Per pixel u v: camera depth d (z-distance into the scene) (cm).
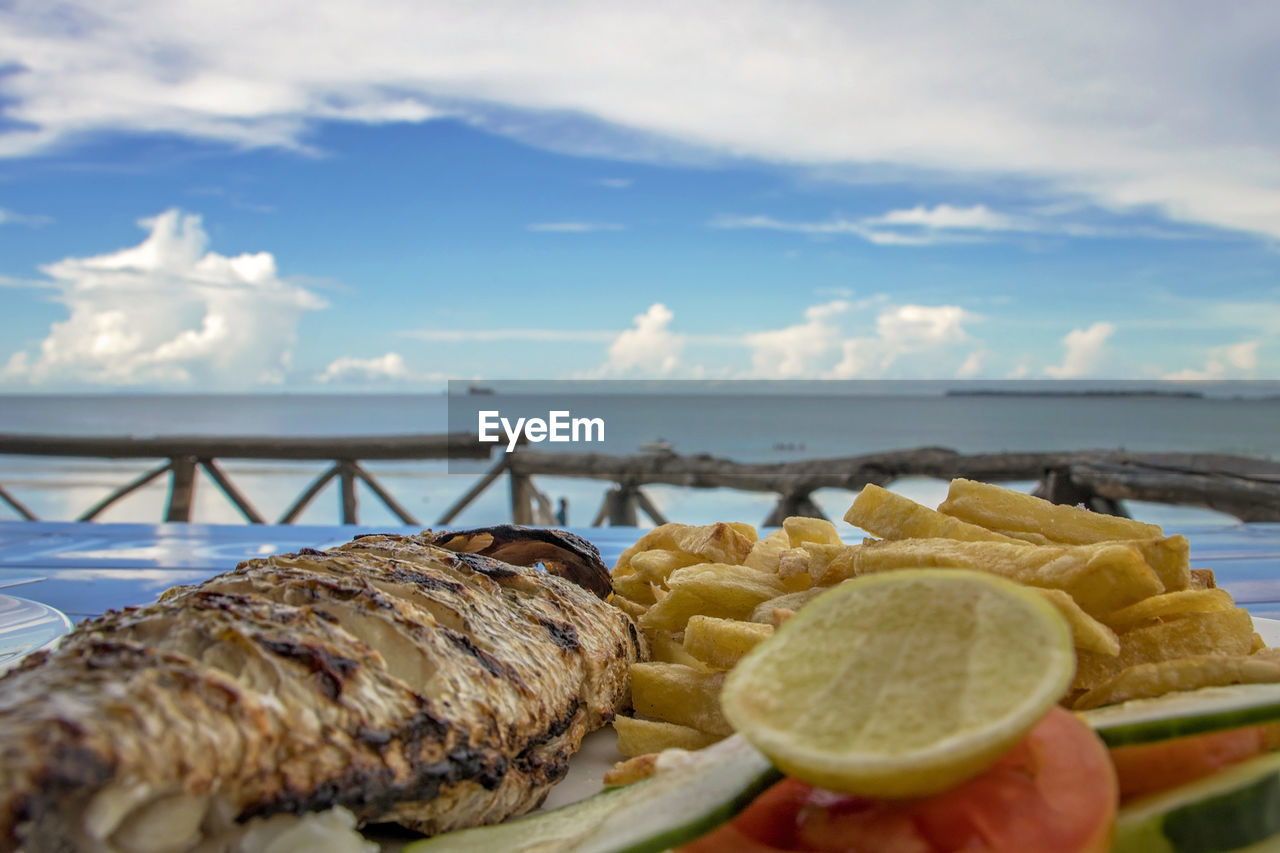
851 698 13
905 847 13
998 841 12
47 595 35
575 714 20
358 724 15
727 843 14
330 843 14
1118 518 22
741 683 14
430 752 16
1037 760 13
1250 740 15
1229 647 19
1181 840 14
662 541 29
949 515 24
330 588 17
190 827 13
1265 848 14
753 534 31
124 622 16
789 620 15
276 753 14
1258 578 37
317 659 15
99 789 12
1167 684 17
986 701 13
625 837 14
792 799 14
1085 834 12
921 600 14
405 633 17
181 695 13
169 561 42
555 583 23
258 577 18
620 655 23
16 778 11
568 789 20
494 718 17
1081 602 19
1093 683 19
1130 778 14
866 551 22
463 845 16
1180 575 20
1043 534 22
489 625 19
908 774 12
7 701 13
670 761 16
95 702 13
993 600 14
